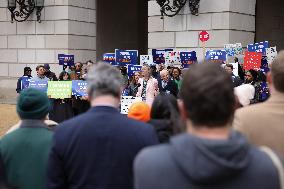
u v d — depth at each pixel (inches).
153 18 739.4
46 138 137.8
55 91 453.4
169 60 642.8
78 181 116.0
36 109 139.2
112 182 114.8
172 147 76.2
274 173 75.2
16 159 136.6
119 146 115.6
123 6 1053.8
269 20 841.5
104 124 117.0
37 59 872.3
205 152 72.6
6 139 139.5
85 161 115.0
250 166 75.3
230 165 71.9
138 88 498.0
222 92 78.1
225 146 73.0
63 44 844.0
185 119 84.6
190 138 75.3
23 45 885.2
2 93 910.4
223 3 669.9
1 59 912.3
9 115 676.7
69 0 839.7
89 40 879.7
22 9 855.1
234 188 74.2
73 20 848.9
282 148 115.9
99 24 997.8
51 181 118.0
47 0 855.1
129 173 116.3
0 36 911.0
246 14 695.1
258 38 841.5
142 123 121.1
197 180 72.8
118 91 122.9
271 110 118.7
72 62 733.3
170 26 719.7
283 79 117.6
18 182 135.9
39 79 495.8
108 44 1019.3
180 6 700.0
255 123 119.0
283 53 121.1
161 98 159.5
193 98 78.5
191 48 699.4
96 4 912.9
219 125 78.8
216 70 80.6
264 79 444.8
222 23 671.1
